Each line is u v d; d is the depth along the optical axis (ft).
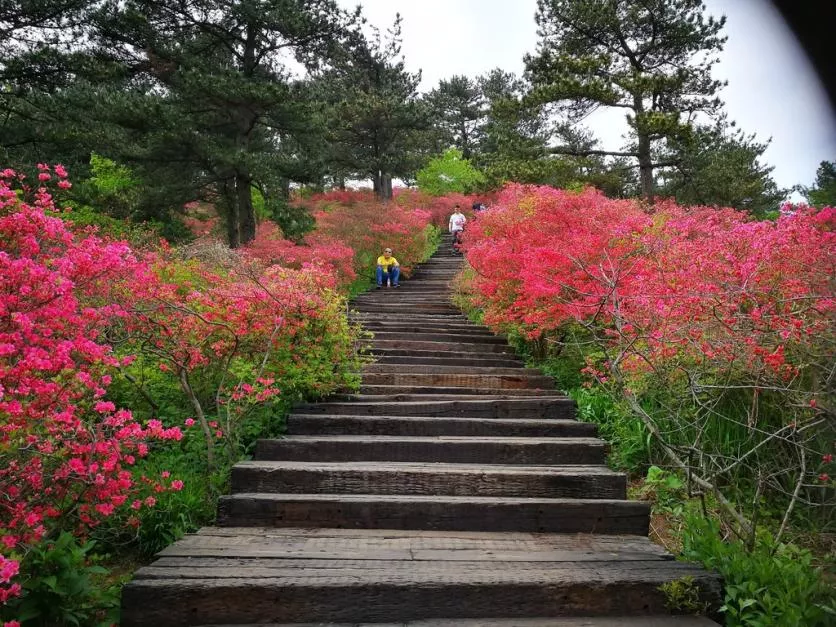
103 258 10.55
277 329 17.07
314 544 11.34
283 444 15.44
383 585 9.42
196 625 9.17
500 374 23.91
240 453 15.38
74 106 40.70
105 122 43.88
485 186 63.41
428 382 22.65
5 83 38.91
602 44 57.98
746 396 15.47
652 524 13.96
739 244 15.37
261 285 17.52
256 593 9.28
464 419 17.16
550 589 9.57
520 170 56.03
